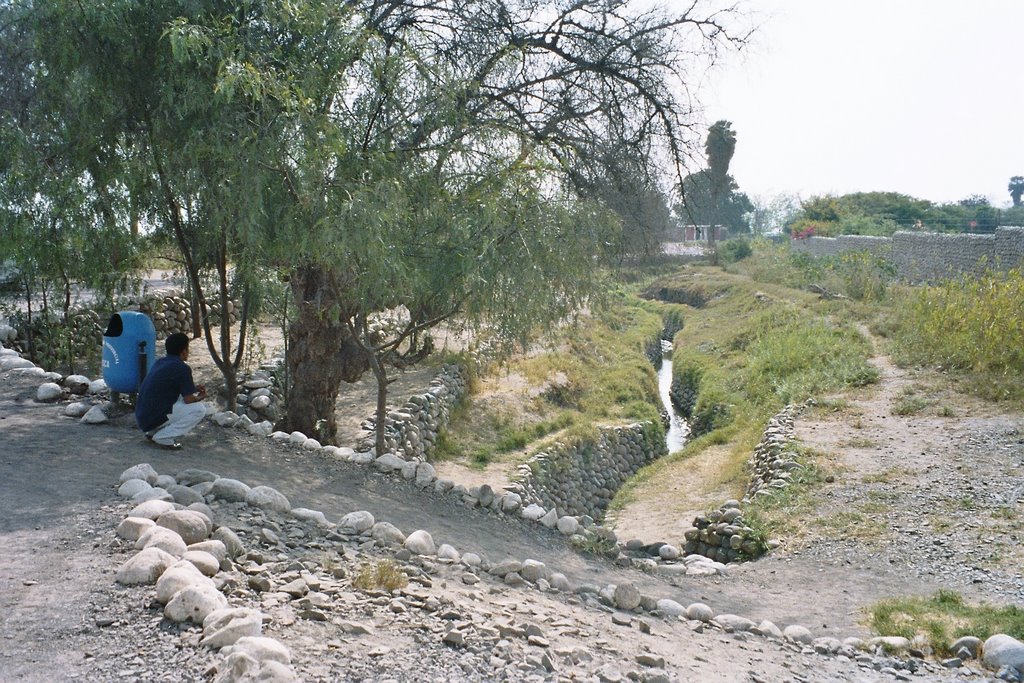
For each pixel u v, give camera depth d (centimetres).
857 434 1395
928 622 702
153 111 916
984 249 2700
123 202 974
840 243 4319
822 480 1193
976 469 1177
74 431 812
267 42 888
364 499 821
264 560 520
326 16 905
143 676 347
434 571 580
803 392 1747
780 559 968
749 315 3416
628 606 647
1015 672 580
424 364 1894
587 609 607
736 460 1556
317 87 878
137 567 446
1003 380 1590
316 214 865
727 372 2509
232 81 750
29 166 948
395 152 941
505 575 634
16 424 827
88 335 1513
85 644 377
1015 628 668
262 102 816
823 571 909
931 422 1423
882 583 856
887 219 5256
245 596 442
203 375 1542
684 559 1024
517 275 895
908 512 1051
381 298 959
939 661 621
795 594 841
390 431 1370
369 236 826
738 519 1060
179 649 373
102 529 527
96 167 951
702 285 4725
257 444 934
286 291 1127
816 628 722
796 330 2491
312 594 461
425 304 1024
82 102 887
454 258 909
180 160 889
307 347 1217
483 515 915
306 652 384
